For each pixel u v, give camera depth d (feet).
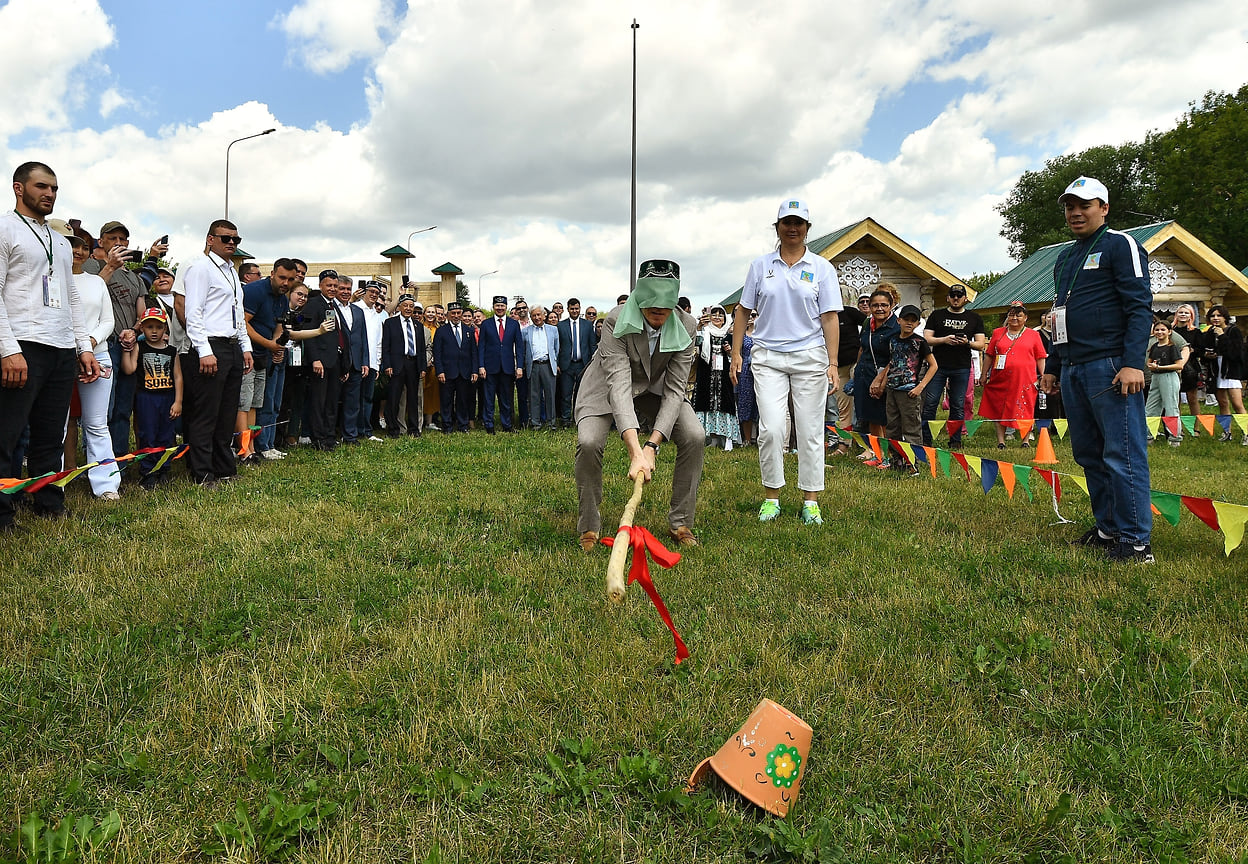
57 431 18.20
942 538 17.28
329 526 17.66
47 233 17.33
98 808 7.55
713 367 33.47
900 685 10.16
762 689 9.98
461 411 40.93
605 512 19.83
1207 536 17.61
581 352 42.83
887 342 28.43
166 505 19.27
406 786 8.04
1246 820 7.66
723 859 7.07
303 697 9.62
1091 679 10.30
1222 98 122.83
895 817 7.63
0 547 15.39
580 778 8.02
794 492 22.85
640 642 11.18
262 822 7.29
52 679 9.84
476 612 12.46
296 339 29.66
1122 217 171.63
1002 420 33.60
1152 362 37.60
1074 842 7.27
